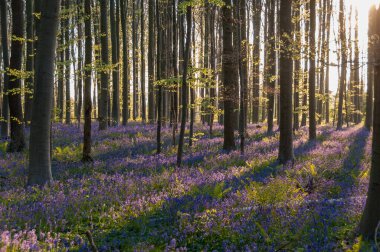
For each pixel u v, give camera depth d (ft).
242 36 71.05
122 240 23.80
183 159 53.88
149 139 74.54
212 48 88.58
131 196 33.22
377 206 22.40
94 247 20.10
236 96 60.59
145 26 161.99
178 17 98.73
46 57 37.11
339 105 110.93
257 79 93.86
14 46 57.72
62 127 97.40
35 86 37.42
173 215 27.91
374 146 22.62
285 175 40.57
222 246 22.94
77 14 51.34
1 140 70.95
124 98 107.96
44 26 36.78
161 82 51.96
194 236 24.57
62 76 52.26
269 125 90.63
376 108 22.52
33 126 37.50
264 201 29.76
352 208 27.37
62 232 25.81
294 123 102.99
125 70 107.76
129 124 111.04
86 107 53.26
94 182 39.50
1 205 28.89
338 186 35.76
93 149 63.82
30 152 37.63
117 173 44.09
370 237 22.43
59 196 32.04
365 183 36.99
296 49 30.99
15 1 56.29
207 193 32.99
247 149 62.08
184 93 48.55
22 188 35.83
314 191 34.76
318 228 24.14
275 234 23.39
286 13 49.57
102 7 80.74
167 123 110.52
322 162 48.16
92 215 29.30
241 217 26.61
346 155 54.85
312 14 69.67
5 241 18.78
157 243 23.35
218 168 48.06
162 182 39.42
